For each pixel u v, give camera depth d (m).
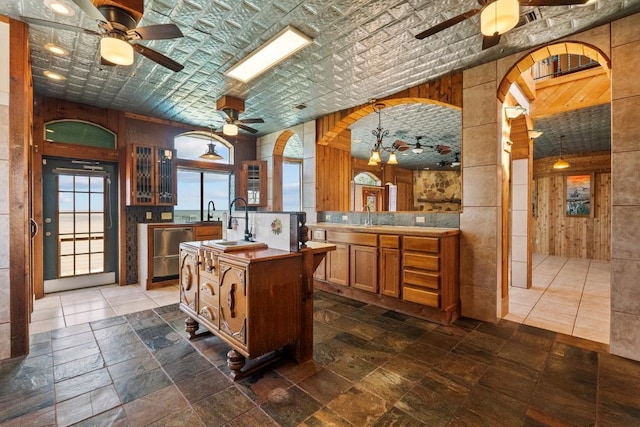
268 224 2.56
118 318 3.20
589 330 2.92
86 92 3.81
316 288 4.39
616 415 1.72
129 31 1.98
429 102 3.71
